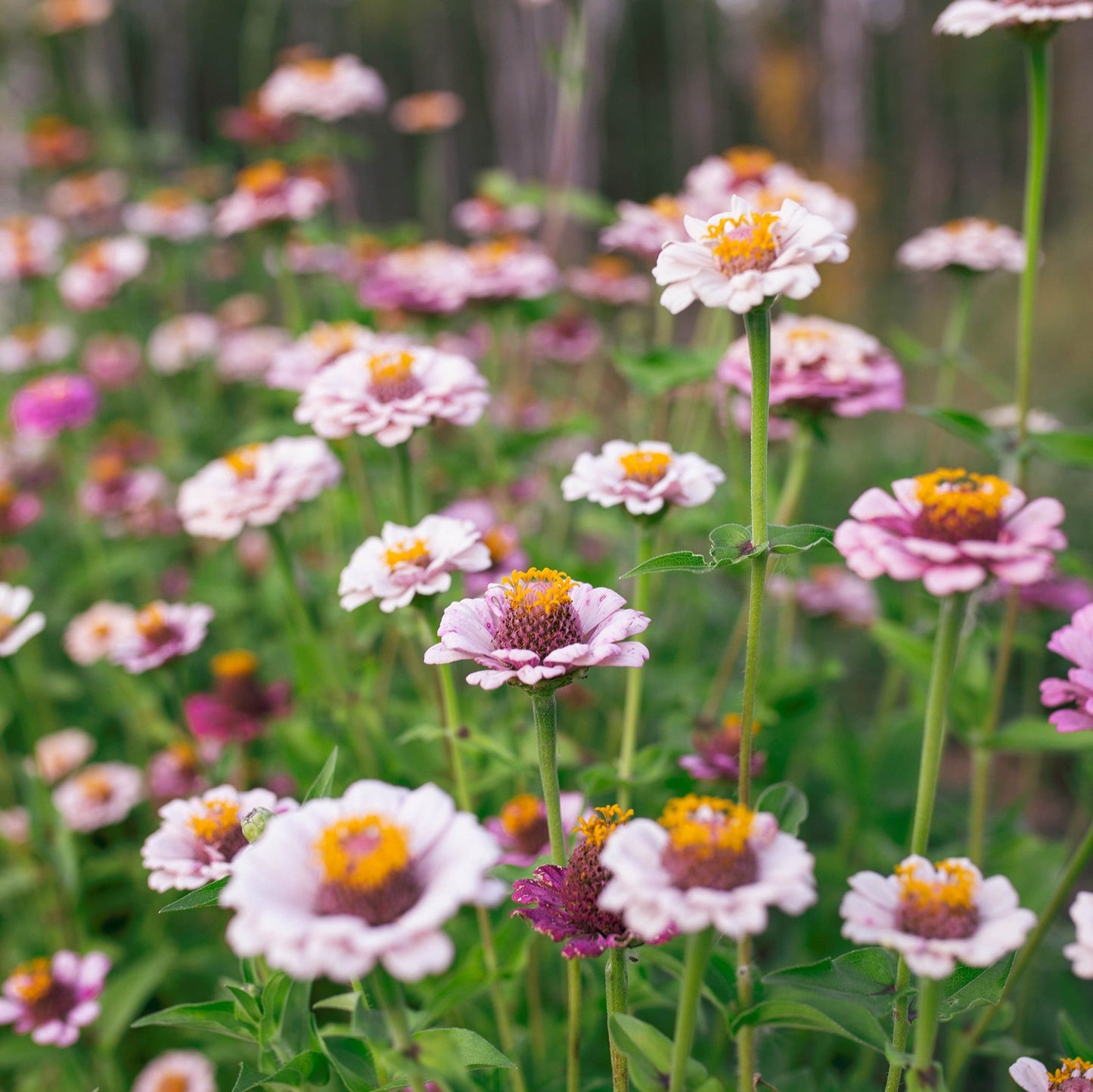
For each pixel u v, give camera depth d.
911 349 0.84
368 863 0.40
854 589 1.05
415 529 0.60
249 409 1.47
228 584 1.10
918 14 4.97
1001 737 0.72
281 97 1.28
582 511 1.12
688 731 0.73
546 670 0.47
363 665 0.76
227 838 0.53
